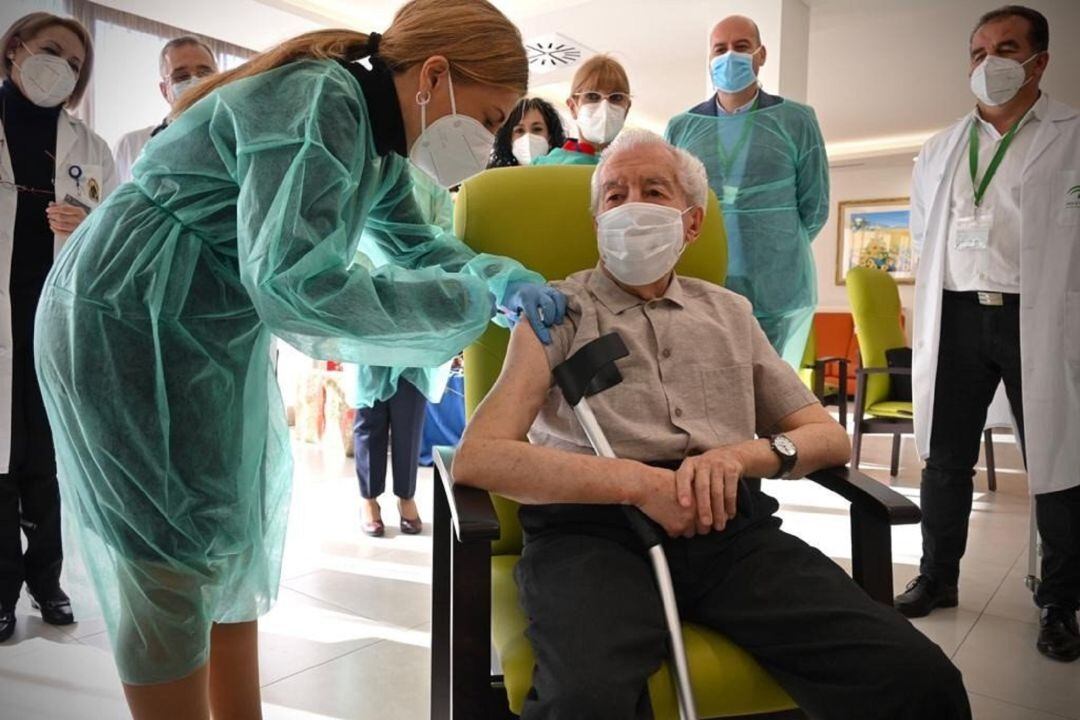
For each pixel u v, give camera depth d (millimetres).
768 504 1147
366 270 1052
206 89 1088
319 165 973
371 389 2543
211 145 1021
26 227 1882
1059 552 1890
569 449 1159
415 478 2793
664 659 930
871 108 6207
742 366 1204
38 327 1074
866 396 3623
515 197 1357
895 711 861
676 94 6023
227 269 1089
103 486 1041
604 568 993
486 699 919
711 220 1431
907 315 7555
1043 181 1922
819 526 2918
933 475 2119
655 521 1028
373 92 1059
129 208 1054
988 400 2078
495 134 1167
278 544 1299
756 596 988
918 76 5309
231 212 1058
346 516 2998
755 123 2416
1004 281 1987
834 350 6996
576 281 1266
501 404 1080
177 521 1057
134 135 2580
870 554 1043
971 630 1994
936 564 2117
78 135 1992
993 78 1941
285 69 1029
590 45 4734
